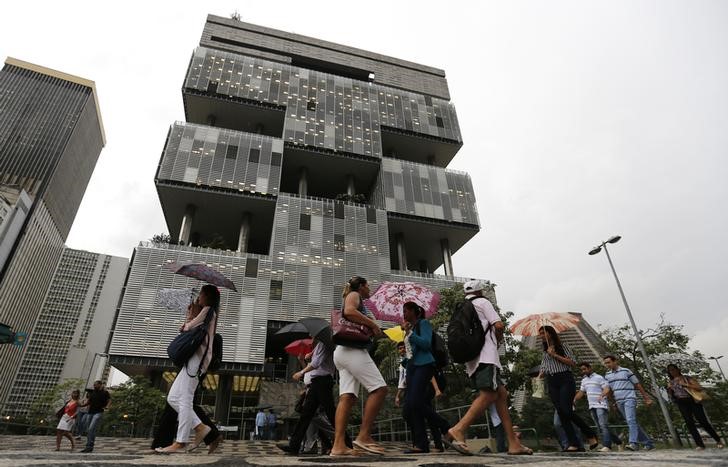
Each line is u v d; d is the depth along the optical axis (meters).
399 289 7.42
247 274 47.00
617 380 8.21
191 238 61.59
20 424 17.02
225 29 75.56
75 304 140.12
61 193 126.50
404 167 65.88
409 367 4.60
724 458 2.43
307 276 49.09
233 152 56.22
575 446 5.50
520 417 20.55
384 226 56.88
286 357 49.28
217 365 4.60
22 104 124.69
